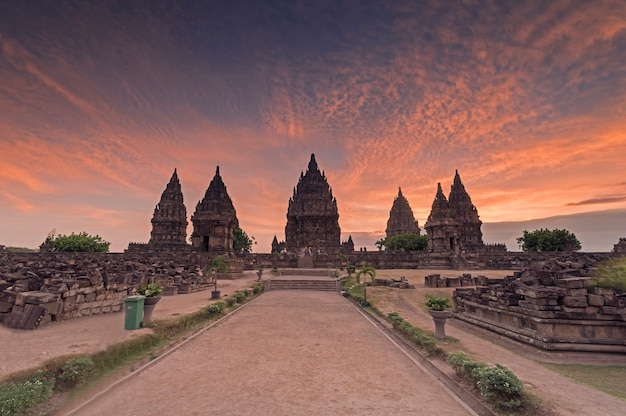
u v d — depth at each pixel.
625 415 6.28
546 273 14.83
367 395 7.46
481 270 43.62
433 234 50.34
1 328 11.88
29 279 15.19
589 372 10.15
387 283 29.70
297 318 17.19
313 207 74.25
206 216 44.34
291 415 6.43
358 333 13.92
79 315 14.53
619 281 12.64
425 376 8.77
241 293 23.80
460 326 17.53
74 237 68.38
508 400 6.62
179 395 7.34
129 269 28.02
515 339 13.79
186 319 14.42
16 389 6.39
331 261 50.47
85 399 7.02
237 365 9.48
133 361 9.60
